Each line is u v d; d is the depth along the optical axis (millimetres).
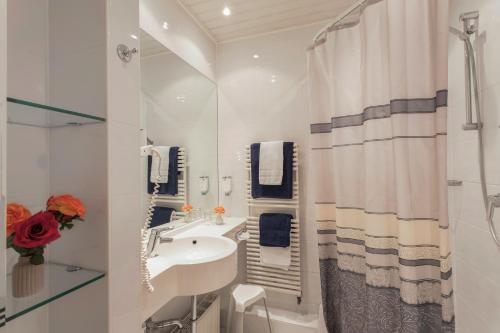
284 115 2221
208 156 2256
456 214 1532
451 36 1523
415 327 1042
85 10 800
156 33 1638
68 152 821
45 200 824
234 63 2365
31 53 783
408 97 1061
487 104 1191
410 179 1062
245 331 2102
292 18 2084
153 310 1048
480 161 1200
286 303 2195
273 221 2111
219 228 1927
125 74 855
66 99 819
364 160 1251
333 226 1605
